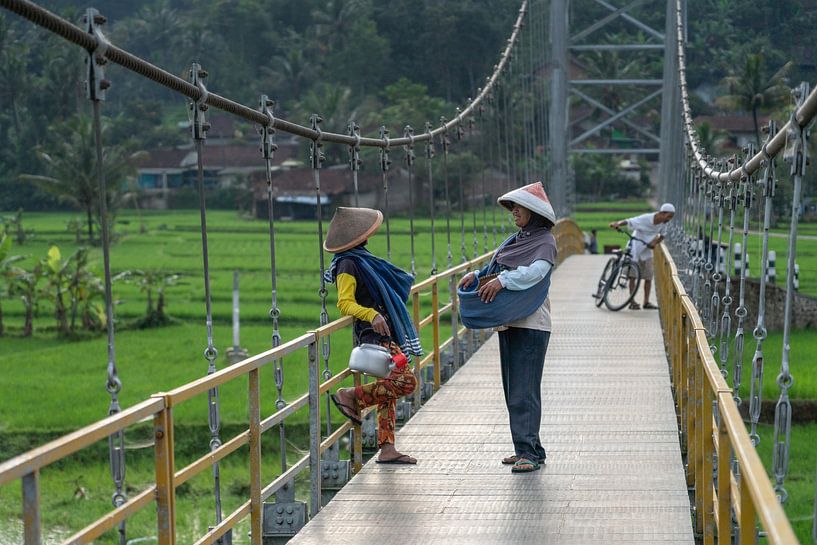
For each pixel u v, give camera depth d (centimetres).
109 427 542
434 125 13000
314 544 809
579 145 13438
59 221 12638
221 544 785
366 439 1205
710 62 9931
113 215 11025
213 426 796
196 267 8194
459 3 14850
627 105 13488
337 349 4375
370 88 15075
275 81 15812
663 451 1092
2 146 13650
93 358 4559
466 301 988
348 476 1038
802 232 5578
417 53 15150
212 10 16875
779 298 3938
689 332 1044
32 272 5759
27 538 471
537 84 4600
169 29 17250
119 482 621
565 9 4812
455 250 8450
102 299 5603
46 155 10900
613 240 9294
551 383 1513
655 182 13725
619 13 4972
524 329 1001
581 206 12638
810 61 7281
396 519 872
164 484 628
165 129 16550
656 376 1565
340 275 989
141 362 4447
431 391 1480
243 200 14788
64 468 2727
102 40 607
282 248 9994
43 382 3984
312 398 934
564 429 1203
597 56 13400
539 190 993
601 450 1100
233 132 16838
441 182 10062
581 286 3147
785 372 654
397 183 11819
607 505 904
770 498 412
